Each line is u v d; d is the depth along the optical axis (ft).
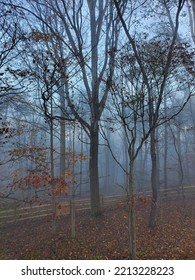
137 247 26.45
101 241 29.22
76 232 32.68
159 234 30.25
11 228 38.01
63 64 21.84
